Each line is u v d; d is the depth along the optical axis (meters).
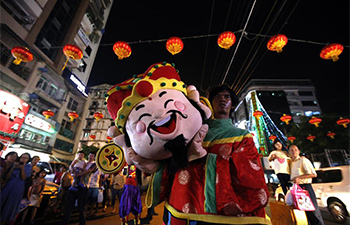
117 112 1.14
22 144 13.60
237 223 0.86
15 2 12.48
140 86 1.03
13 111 9.54
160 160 1.13
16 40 12.58
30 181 3.94
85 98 21.72
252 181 0.91
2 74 12.37
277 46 4.76
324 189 5.73
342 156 12.59
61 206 4.91
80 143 31.69
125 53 5.30
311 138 12.78
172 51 5.24
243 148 1.01
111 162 1.37
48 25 15.66
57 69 16.30
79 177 3.79
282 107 29.86
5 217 3.25
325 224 5.14
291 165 3.54
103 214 5.36
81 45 19.91
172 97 1.06
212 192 0.93
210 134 1.13
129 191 3.93
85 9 19.66
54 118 17.47
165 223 1.18
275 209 3.23
